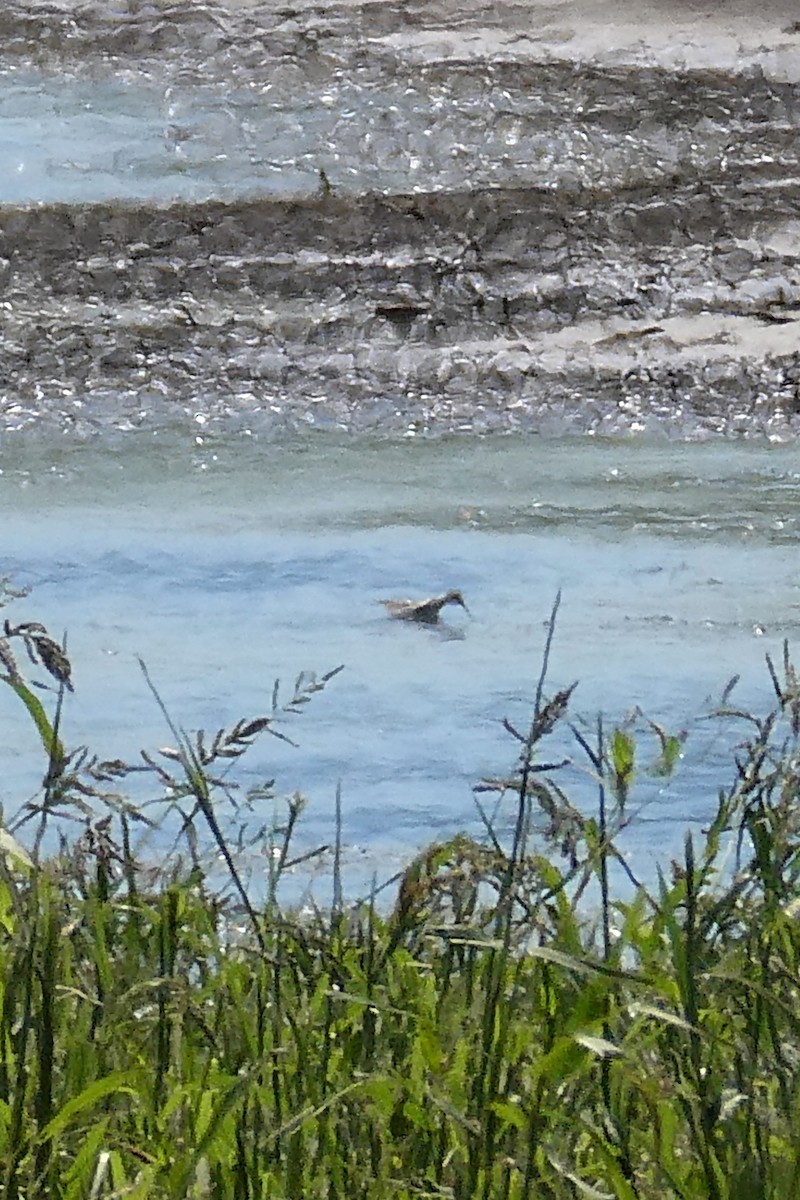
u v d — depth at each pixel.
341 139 40.66
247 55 44.62
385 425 28.52
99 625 19.64
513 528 23.44
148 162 39.66
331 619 19.95
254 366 30.58
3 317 32.09
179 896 9.42
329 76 43.44
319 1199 8.02
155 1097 8.50
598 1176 8.11
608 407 28.98
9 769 16.08
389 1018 8.96
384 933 10.02
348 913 11.35
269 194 37.03
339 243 35.28
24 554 21.97
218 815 14.84
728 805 9.52
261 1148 8.05
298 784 15.73
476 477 25.86
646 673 18.53
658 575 21.73
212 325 31.98
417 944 10.02
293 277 34.03
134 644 19.11
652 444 27.78
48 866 9.15
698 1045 8.15
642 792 15.47
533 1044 8.79
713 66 42.34
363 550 22.42
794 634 19.77
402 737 16.80
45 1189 7.69
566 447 27.67
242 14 46.28
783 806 8.89
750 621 20.12
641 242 35.62
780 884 9.14
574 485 25.53
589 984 8.43
